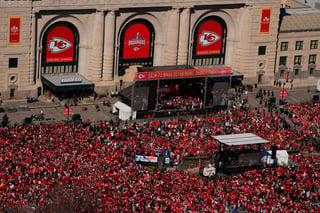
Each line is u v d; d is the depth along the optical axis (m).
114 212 146.75
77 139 183.25
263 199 163.25
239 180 173.12
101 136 192.50
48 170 162.25
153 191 159.75
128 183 161.12
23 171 161.50
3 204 145.62
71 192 146.25
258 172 180.00
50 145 176.25
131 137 194.75
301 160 190.38
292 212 159.50
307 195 168.38
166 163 186.12
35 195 152.00
